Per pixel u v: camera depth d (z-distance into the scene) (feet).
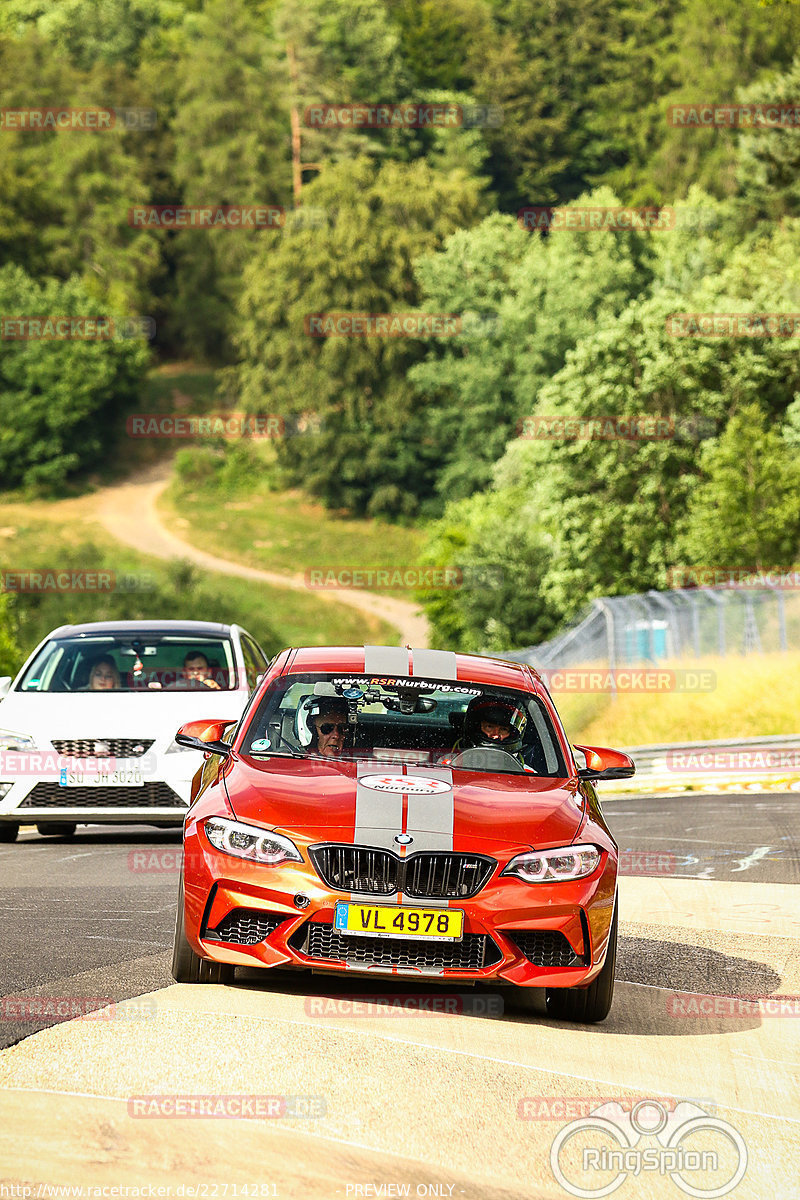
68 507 349.00
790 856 44.16
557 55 468.34
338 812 20.98
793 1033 21.38
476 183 362.53
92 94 437.58
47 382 361.92
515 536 218.18
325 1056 17.74
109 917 27.99
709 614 114.62
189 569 259.39
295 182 419.95
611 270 291.38
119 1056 17.22
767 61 391.24
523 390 303.27
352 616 287.69
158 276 437.17
